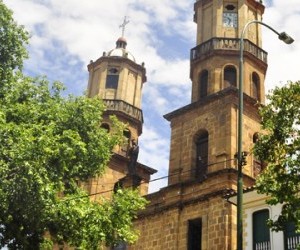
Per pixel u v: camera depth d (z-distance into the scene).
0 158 20.19
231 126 31.48
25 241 22.25
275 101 17.48
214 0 38.59
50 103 24.94
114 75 47.00
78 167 23.61
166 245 30.66
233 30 37.19
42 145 20.09
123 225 23.03
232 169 28.98
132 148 40.50
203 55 36.62
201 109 34.09
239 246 14.60
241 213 15.08
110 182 40.62
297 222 15.98
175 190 31.75
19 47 25.59
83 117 25.33
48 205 20.33
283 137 17.06
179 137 34.72
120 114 44.44
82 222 21.94
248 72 35.78
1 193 19.27
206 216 29.09
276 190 16.44
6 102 23.77
